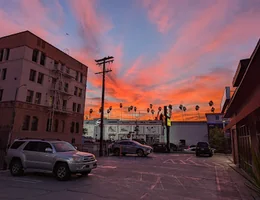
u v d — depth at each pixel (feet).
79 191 25.53
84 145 100.48
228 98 53.52
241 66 29.76
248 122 40.29
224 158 80.18
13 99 99.25
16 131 96.73
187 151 125.39
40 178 33.88
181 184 31.01
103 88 87.15
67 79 132.36
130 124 229.04
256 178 16.71
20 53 103.86
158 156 85.25
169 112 123.13
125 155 85.15
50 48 120.26
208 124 193.57
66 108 130.00
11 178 33.73
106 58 88.07
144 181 32.71
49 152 34.17
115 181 32.27
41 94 112.16
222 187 29.32
